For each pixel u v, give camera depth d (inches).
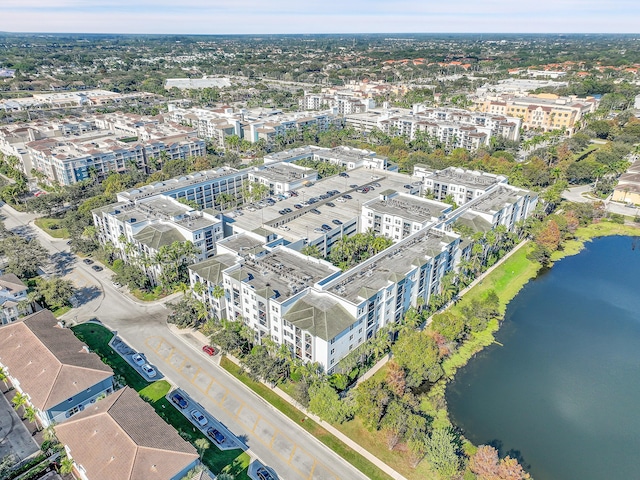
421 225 6771.7
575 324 6023.6
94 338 5393.7
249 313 5216.5
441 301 5964.6
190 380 4778.5
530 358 5369.1
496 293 6614.2
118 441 3432.6
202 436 4099.4
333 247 6771.7
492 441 4242.1
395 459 3927.2
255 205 7864.2
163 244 6279.5
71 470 3622.0
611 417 4576.8
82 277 6786.4
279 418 4325.8
